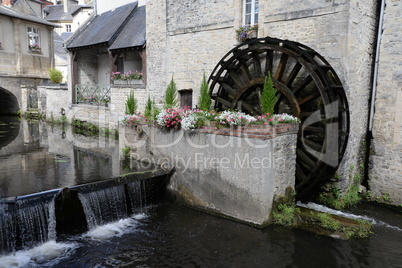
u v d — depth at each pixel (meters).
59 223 4.76
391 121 6.37
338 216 5.49
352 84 6.33
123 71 12.86
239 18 7.64
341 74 6.14
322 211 5.81
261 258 4.42
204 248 4.64
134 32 11.02
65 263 4.13
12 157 8.09
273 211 5.28
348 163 6.55
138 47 10.19
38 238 4.47
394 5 6.13
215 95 7.77
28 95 18.55
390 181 6.48
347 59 6.09
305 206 6.26
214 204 5.73
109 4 14.31
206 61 8.42
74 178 5.95
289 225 5.24
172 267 4.18
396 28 6.15
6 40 18.02
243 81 7.89
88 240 4.74
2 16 17.67
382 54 6.36
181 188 6.20
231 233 5.05
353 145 6.67
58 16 33.09
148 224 5.35
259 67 7.03
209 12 8.21
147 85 10.11
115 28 11.73
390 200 6.48
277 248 4.66
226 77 7.69
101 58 14.73
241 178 5.29
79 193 4.87
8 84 17.97
